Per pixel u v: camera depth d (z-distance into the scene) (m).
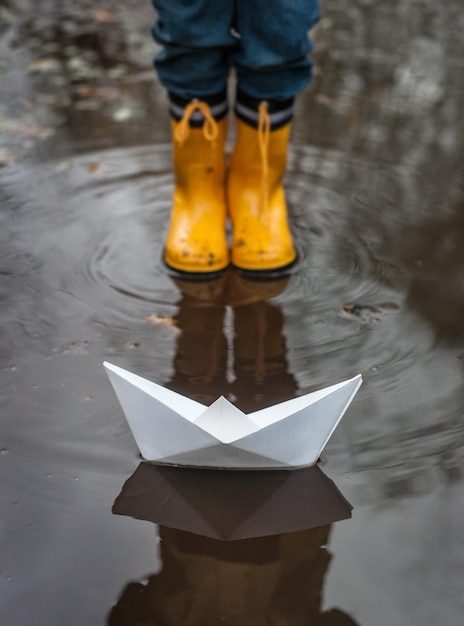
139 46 2.39
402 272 1.59
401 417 1.35
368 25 2.50
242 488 1.28
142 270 1.60
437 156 1.90
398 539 1.23
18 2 2.66
